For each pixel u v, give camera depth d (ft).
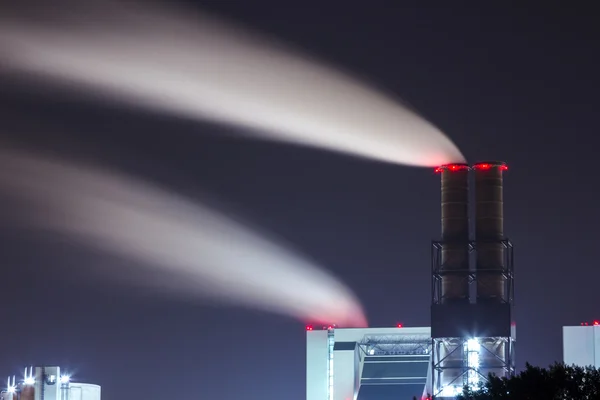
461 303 431.43
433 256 437.99
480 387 246.47
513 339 434.71
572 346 489.26
